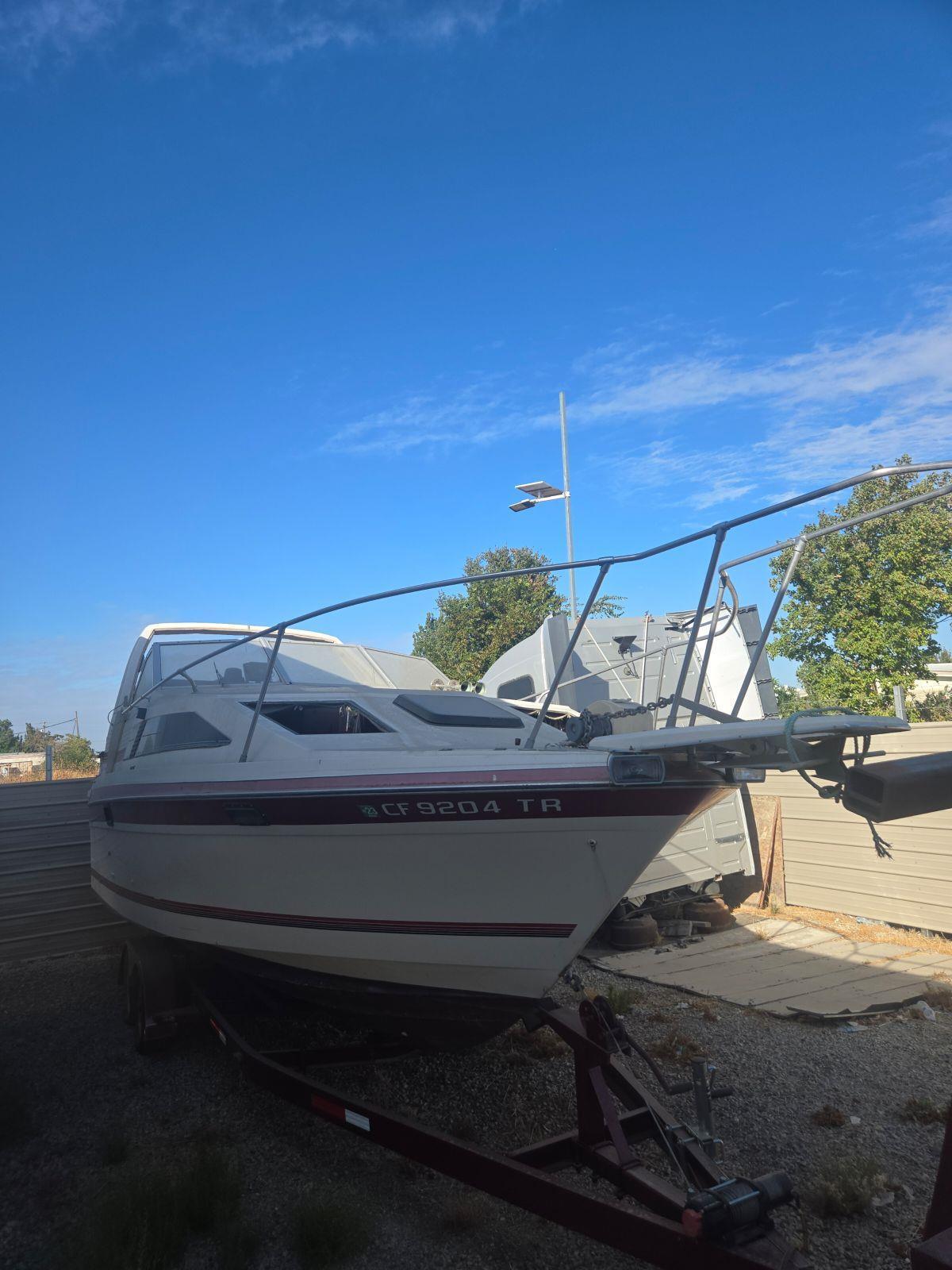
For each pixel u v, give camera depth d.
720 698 8.62
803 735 2.96
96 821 6.29
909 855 7.68
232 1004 5.32
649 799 3.35
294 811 4.05
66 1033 5.80
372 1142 3.71
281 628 4.70
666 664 8.67
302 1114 4.52
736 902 8.98
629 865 3.44
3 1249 3.42
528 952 3.71
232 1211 3.50
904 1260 3.13
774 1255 2.56
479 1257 3.25
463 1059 5.14
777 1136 4.06
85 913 7.34
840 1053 4.99
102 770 6.70
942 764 2.95
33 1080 5.03
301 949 4.23
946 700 14.40
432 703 4.73
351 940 4.04
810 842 8.51
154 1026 5.22
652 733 3.37
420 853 3.77
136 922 5.52
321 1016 4.82
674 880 7.85
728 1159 3.87
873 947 7.14
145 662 6.44
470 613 19.38
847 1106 4.33
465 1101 4.62
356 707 4.68
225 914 4.55
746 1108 4.35
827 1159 3.83
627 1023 5.63
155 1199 3.46
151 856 5.10
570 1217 2.96
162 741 5.29
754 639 8.66
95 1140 4.30
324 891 4.07
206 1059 5.30
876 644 13.91
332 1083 4.86
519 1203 3.11
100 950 7.38
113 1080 5.02
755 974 6.53
